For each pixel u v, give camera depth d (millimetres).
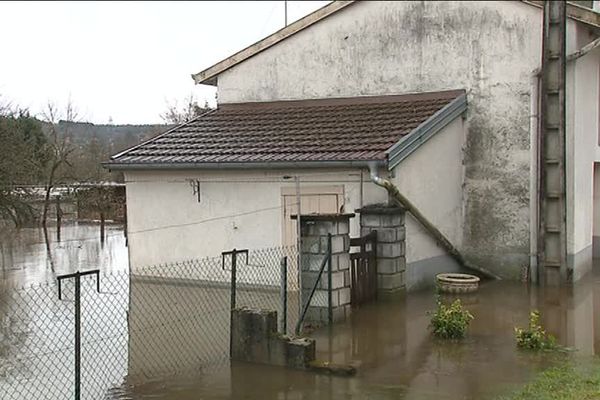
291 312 9648
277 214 11531
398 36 13305
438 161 11930
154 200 12750
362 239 9984
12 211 22656
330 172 11039
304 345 6891
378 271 10352
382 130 11523
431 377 6602
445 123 11977
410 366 7000
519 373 6656
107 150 35062
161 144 13297
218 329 8672
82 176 30109
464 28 12695
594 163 14062
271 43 14484
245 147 12164
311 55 14156
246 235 11844
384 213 10289
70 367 7105
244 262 11695
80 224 25469
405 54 13258
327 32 13977
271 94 14625
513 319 9219
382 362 7168
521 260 12367
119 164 12609
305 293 8781
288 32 14266
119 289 11664
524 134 12227
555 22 11602
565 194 11781
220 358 7371
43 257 15805
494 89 12469
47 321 9094
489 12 12453
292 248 11289
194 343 8016
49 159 26609
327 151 10984
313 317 8898
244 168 11508
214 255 12109
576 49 12031
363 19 13625
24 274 13203
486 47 12508
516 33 12219
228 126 13797
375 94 13555
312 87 14180
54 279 12273
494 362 7086
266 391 6273
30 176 22938
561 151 11703
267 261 11508
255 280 11523
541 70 11836
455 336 8133
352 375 6680
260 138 12570
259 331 7148
